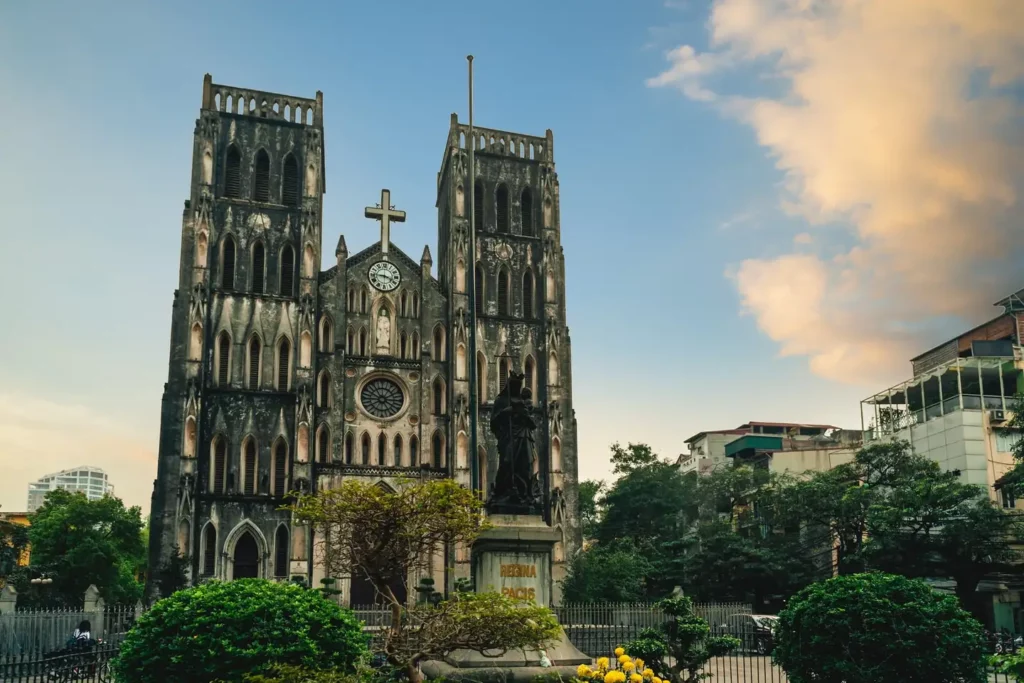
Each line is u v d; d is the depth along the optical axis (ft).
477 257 256.93
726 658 145.18
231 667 60.34
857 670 72.28
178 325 225.97
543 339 254.27
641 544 257.96
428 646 60.54
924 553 194.08
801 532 238.89
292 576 203.10
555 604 217.77
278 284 237.25
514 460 83.56
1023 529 191.21
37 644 125.90
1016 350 236.84
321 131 250.98
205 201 235.81
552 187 269.03
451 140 265.54
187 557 204.95
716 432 343.87
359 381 238.27
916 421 249.34
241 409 225.76
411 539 70.44
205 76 246.47
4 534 252.83
